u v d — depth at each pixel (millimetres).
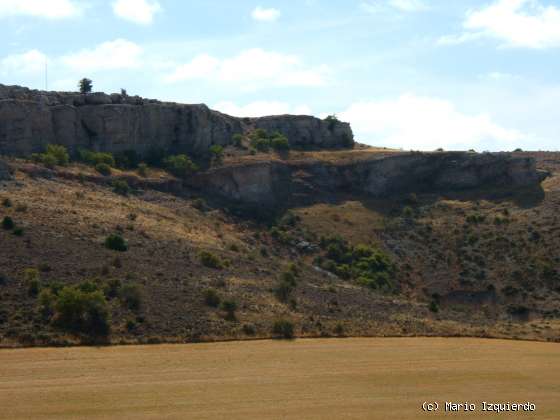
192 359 75500
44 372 69750
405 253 122438
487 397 71250
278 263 110188
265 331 83375
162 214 114750
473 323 97812
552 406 69500
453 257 120250
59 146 122812
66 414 62406
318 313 90250
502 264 116812
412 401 69125
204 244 106938
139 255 94812
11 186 106812
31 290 80812
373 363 78938
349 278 113938
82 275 86125
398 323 91688
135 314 81000
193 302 85812
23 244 89375
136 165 129375
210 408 65062
